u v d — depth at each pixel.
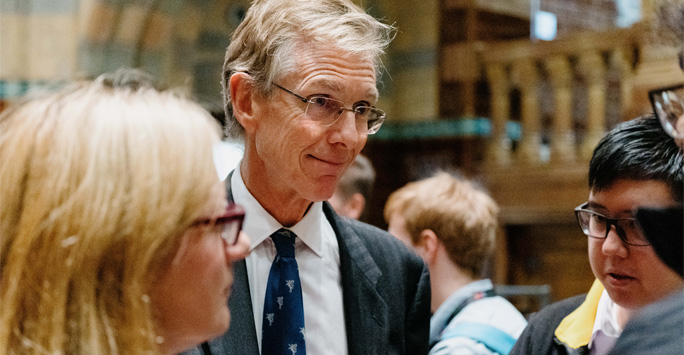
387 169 6.56
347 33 1.37
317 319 1.47
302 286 1.49
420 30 6.45
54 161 0.83
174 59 6.35
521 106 6.41
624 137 1.33
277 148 1.39
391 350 1.56
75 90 0.91
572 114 6.30
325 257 1.54
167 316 0.89
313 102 1.36
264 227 1.47
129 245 0.81
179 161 0.85
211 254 0.91
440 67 6.34
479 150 6.19
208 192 0.87
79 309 0.81
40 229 0.81
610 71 5.75
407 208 2.27
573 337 1.52
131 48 6.05
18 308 0.82
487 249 2.22
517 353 1.62
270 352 1.41
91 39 5.86
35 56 5.84
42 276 0.81
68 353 0.80
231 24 6.75
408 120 6.51
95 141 0.83
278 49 1.37
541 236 5.68
